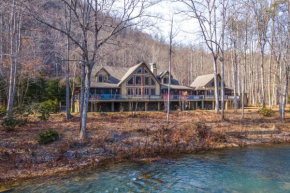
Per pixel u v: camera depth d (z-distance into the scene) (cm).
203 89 3969
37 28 1989
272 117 2628
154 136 1736
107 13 1522
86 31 1513
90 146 1462
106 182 995
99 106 3088
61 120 2116
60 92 3369
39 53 2452
